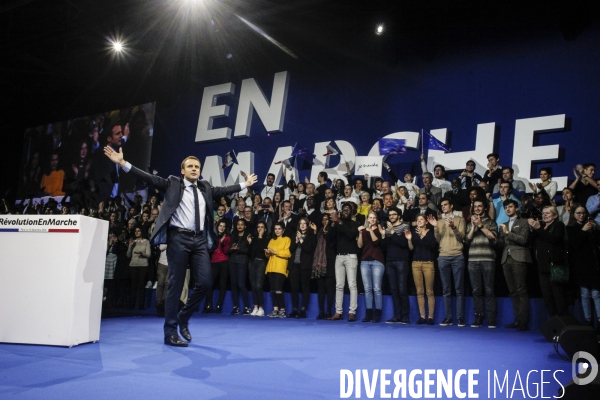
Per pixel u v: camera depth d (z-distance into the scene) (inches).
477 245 264.8
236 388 104.7
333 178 402.0
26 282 161.0
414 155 380.2
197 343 172.7
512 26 356.8
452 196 315.9
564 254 237.0
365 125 402.9
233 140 463.2
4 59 525.0
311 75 434.0
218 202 411.8
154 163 504.1
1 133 630.5
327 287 306.2
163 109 509.4
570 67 331.9
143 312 346.3
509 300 266.1
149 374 117.3
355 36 418.9
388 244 287.9
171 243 163.3
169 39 492.1
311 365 133.6
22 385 104.9
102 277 174.2
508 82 352.2
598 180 275.9
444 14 382.6
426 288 277.6
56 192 564.4
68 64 549.0
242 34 470.6
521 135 338.6
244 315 326.3
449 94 373.1
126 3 431.8
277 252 322.0
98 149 544.7
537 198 283.6
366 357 150.1
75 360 134.2
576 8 332.8
